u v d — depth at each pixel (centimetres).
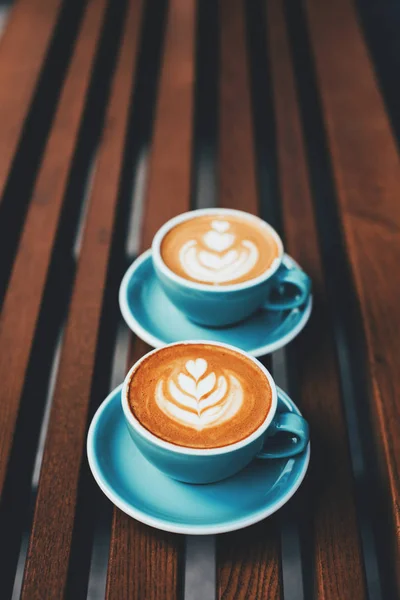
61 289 74
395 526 52
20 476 56
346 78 99
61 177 81
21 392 58
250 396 50
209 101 109
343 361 87
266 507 48
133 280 63
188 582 74
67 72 99
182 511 49
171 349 53
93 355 61
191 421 49
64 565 48
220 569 49
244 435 48
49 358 67
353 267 70
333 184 83
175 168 82
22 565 70
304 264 71
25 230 74
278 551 50
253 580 49
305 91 106
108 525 74
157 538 50
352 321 70
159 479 50
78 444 55
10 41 102
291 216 77
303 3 118
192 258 60
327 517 52
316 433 57
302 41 118
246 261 60
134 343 62
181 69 100
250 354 57
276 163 88
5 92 91
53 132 88
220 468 48
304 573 56
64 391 58
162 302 63
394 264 70
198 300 58
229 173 83
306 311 61
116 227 76
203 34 116
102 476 49
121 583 48
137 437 48
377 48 165
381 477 56
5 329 63
